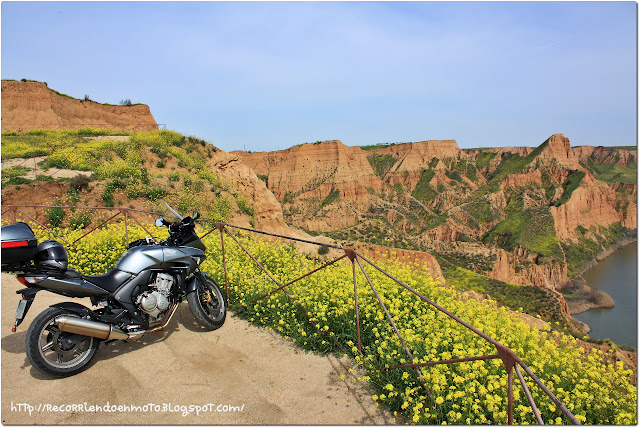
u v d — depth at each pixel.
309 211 145.62
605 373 3.72
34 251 3.80
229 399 3.61
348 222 132.75
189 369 4.12
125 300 4.21
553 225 134.62
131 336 4.21
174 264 4.70
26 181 16.81
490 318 4.59
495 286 50.50
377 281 5.62
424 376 3.33
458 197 174.38
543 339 4.27
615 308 86.44
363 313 4.94
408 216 152.25
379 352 3.97
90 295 4.05
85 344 4.08
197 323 5.30
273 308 5.41
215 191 26.08
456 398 3.27
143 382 3.86
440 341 3.95
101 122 49.25
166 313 4.55
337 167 155.50
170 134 30.78
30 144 26.34
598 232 155.75
